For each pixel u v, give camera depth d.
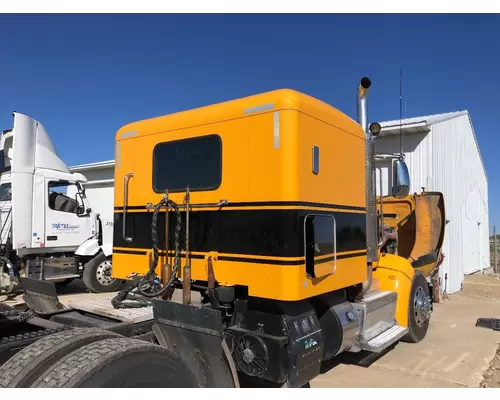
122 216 4.35
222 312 3.59
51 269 9.91
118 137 4.45
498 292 12.23
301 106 3.35
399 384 4.70
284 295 3.19
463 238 14.54
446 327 7.37
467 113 14.91
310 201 3.41
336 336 4.05
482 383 4.79
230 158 3.56
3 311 3.68
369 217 4.62
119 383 2.15
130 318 3.46
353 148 4.16
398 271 5.78
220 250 3.54
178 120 3.96
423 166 11.21
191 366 2.94
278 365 3.30
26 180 9.46
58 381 2.04
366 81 4.78
